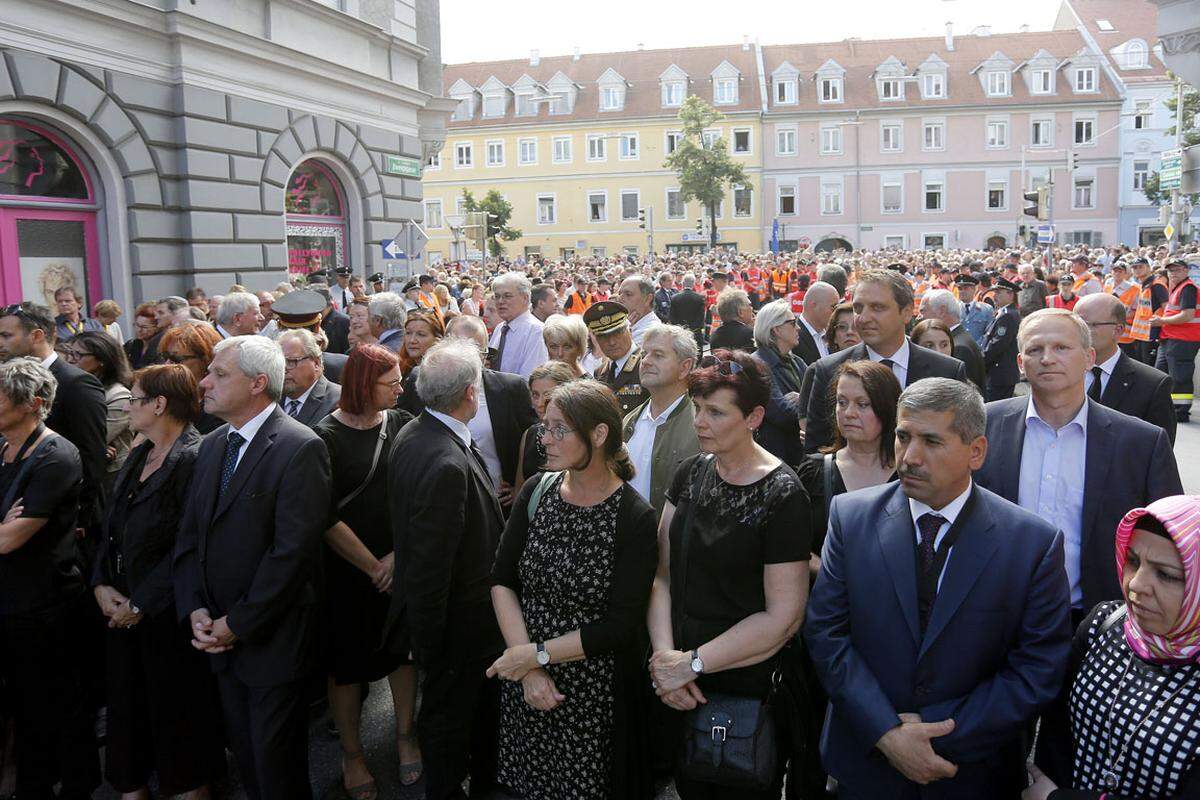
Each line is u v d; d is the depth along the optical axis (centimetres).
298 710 350
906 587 255
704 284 2270
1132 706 215
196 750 377
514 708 322
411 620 334
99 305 885
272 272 1310
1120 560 221
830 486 333
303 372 471
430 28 1781
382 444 412
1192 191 918
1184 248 2531
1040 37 5331
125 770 375
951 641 249
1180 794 204
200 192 1170
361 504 405
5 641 368
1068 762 241
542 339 670
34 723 371
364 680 388
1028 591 248
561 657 296
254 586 334
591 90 5581
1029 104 5041
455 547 336
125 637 374
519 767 321
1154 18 5353
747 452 294
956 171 5138
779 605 277
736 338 677
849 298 734
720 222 5362
